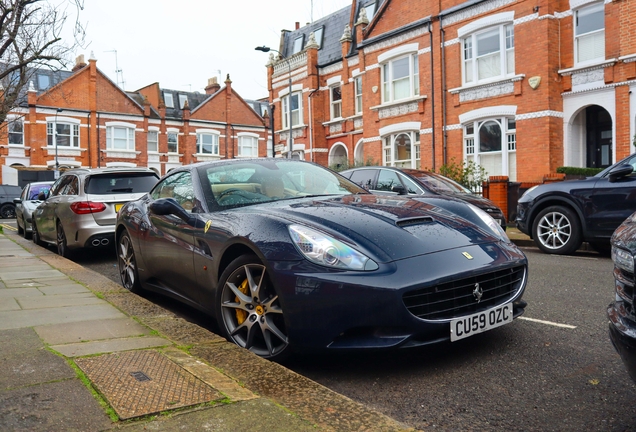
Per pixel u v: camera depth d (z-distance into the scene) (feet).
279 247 11.10
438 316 10.56
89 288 17.99
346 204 13.20
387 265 10.40
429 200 14.83
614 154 46.83
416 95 65.41
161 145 137.59
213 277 13.03
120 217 19.56
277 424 7.43
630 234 7.60
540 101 50.47
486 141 56.59
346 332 10.53
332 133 88.17
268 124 155.12
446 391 9.87
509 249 12.23
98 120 126.41
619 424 8.30
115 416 7.59
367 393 9.96
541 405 9.11
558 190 27.86
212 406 7.97
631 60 44.96
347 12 89.86
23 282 19.34
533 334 13.03
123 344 11.21
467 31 57.21
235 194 14.48
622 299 7.61
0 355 10.39
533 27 50.88
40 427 7.28
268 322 11.30
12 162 116.26
